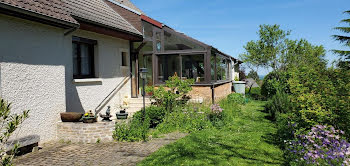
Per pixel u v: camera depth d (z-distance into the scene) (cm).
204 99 1369
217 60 1727
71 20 788
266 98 2145
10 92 639
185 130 912
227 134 877
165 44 1484
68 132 755
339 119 673
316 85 824
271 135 861
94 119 784
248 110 1480
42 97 728
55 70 775
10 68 642
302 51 2288
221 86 1795
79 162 579
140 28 1362
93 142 745
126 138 779
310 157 529
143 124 858
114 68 1179
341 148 530
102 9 1201
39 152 650
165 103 1106
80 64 995
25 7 645
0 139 373
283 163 589
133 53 1346
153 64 1498
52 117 759
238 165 573
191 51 1458
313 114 721
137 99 1248
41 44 731
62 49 803
